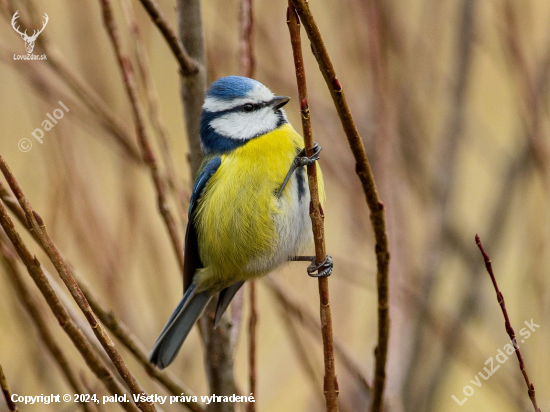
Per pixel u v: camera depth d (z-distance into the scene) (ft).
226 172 24.71
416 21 32.48
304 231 24.64
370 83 28.37
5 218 14.56
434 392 28.17
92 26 29.60
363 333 32.37
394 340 25.16
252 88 25.25
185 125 24.02
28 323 24.72
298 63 16.17
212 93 25.91
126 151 23.97
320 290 16.75
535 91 27.35
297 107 28.63
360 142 16.01
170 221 21.42
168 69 35.86
